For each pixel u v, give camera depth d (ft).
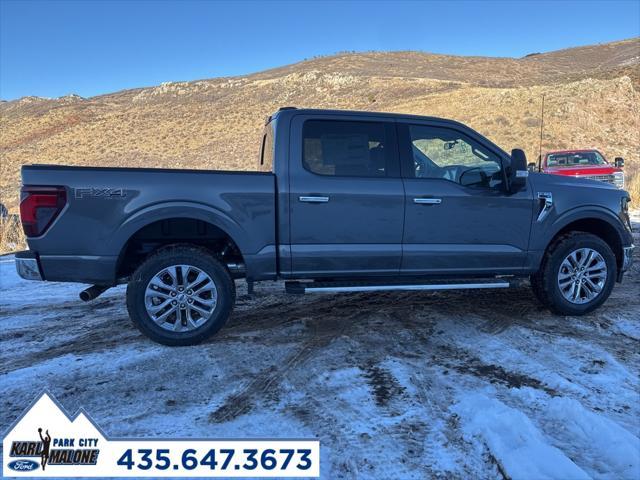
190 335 13.75
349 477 8.20
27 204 12.78
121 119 195.52
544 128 101.45
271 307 17.49
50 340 14.80
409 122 14.73
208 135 161.48
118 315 17.33
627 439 8.84
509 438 9.02
